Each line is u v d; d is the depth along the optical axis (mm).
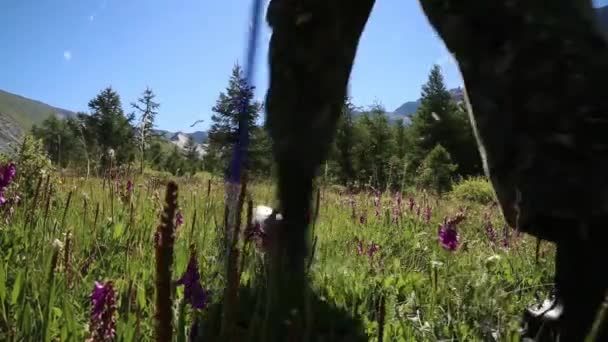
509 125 1395
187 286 1438
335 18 2270
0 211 2736
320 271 2635
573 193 1299
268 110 2314
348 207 6324
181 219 2980
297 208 2268
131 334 1488
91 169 4273
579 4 1446
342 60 2307
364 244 3525
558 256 1472
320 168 2324
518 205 1389
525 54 1381
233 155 1473
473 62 1479
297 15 2258
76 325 1551
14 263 2229
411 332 2039
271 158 2301
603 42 1396
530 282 2768
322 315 2064
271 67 2328
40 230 2572
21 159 4059
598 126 1293
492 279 2539
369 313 2221
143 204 3967
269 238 2209
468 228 5168
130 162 4125
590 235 1333
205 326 1596
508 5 1413
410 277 2838
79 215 3258
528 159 1353
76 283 1959
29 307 1562
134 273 2150
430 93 62781
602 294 1382
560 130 1315
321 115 2279
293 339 1545
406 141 65000
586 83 1325
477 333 1996
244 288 2172
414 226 5141
